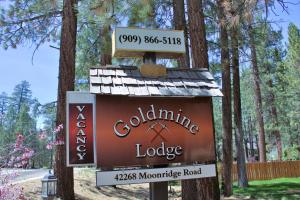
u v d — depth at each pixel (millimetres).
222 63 16281
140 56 7062
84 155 6047
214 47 15836
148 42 6727
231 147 17391
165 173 6289
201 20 10273
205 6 14188
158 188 6422
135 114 6359
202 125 6652
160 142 6406
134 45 6660
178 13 13031
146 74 6695
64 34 12508
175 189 20172
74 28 12594
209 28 15016
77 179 16891
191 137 6574
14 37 13422
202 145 6598
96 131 6121
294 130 37312
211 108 6773
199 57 10047
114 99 6301
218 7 13141
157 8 13359
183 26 12984
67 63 12297
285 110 36156
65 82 12117
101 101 6238
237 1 8234
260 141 30734
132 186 19391
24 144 6969
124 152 6207
